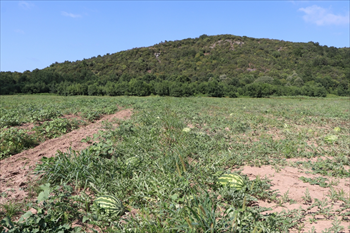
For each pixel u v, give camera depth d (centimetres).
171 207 386
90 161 576
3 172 564
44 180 506
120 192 459
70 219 391
